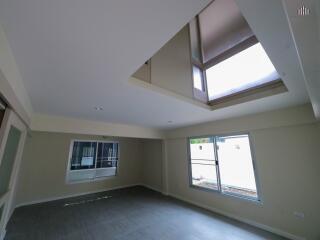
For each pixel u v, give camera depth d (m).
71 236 2.73
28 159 4.38
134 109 3.09
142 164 6.90
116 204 4.36
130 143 6.76
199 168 4.48
